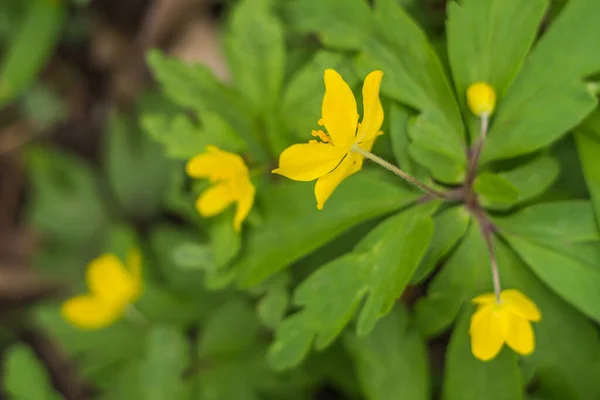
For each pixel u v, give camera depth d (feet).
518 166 1.16
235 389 1.32
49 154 1.58
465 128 1.15
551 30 1.14
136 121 1.53
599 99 1.16
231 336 1.32
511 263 1.15
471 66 1.15
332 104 1.03
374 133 1.07
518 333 1.10
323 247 1.23
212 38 1.51
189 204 1.28
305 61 1.31
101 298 1.32
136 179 1.53
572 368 1.15
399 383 1.20
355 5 1.19
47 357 1.57
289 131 1.22
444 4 1.28
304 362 1.32
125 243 1.42
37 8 1.51
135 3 1.54
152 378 1.31
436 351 1.29
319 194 1.05
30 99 1.64
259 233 1.18
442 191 1.14
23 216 1.66
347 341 1.22
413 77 1.16
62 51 1.63
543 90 1.14
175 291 1.37
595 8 1.13
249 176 1.20
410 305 1.20
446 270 1.14
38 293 1.61
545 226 1.14
